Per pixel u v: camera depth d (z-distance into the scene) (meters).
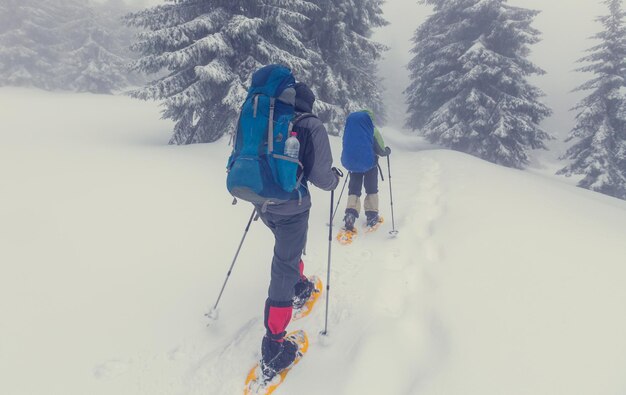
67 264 3.08
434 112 21.72
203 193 5.29
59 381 2.02
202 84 10.39
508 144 19.69
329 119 15.98
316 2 15.24
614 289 2.68
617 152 19.36
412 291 3.09
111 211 4.23
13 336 2.26
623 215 5.72
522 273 3.00
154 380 2.11
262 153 1.86
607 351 2.00
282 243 2.14
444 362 2.08
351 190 4.48
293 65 10.86
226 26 10.10
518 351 2.07
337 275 3.38
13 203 4.13
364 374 2.06
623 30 19.84
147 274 3.11
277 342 2.13
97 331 2.42
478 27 21.02
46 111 18.12
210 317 2.52
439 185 6.85
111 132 13.34
